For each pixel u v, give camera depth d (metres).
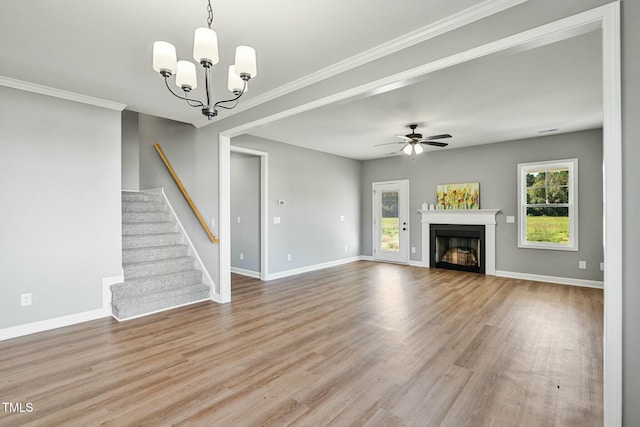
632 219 1.58
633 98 1.57
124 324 3.47
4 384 2.27
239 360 2.62
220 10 2.06
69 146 3.48
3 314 3.06
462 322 3.47
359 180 7.91
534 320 3.52
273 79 3.13
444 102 3.73
